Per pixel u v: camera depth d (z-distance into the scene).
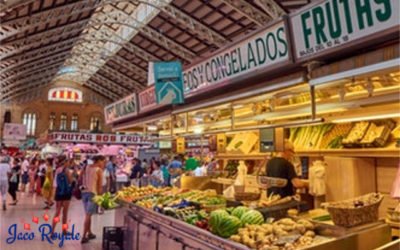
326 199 3.98
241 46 2.97
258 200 3.58
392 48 1.94
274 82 2.79
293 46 2.47
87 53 23.94
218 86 3.33
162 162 12.00
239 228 2.54
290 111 3.38
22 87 28.56
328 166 3.99
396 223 2.76
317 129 4.52
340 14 2.13
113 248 5.13
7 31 13.24
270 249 2.14
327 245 2.16
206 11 14.82
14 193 10.74
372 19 1.96
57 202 6.33
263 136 4.15
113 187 11.89
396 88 2.52
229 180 5.18
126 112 6.38
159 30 17.94
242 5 12.78
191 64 3.80
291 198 3.34
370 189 3.66
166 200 4.12
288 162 4.15
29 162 17.22
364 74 2.12
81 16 16.05
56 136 17.27
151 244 3.88
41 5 12.63
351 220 2.35
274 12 11.33
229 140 6.46
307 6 2.33
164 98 4.04
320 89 2.75
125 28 20.55
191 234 2.88
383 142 3.51
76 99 35.59
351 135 3.87
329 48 2.23
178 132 5.86
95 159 6.18
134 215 4.57
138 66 24.22
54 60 23.23
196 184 5.41
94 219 8.16
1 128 32.50
